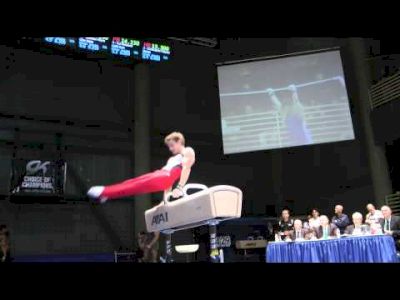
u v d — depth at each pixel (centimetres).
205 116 1063
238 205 243
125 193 243
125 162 952
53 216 842
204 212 239
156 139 998
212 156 1047
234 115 958
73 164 891
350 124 915
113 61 941
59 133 888
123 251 889
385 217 670
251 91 962
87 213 880
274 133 937
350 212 991
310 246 636
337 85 934
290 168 1062
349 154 1007
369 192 956
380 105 906
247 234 942
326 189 1036
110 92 970
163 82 1029
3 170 815
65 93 915
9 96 852
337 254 597
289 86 952
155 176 244
